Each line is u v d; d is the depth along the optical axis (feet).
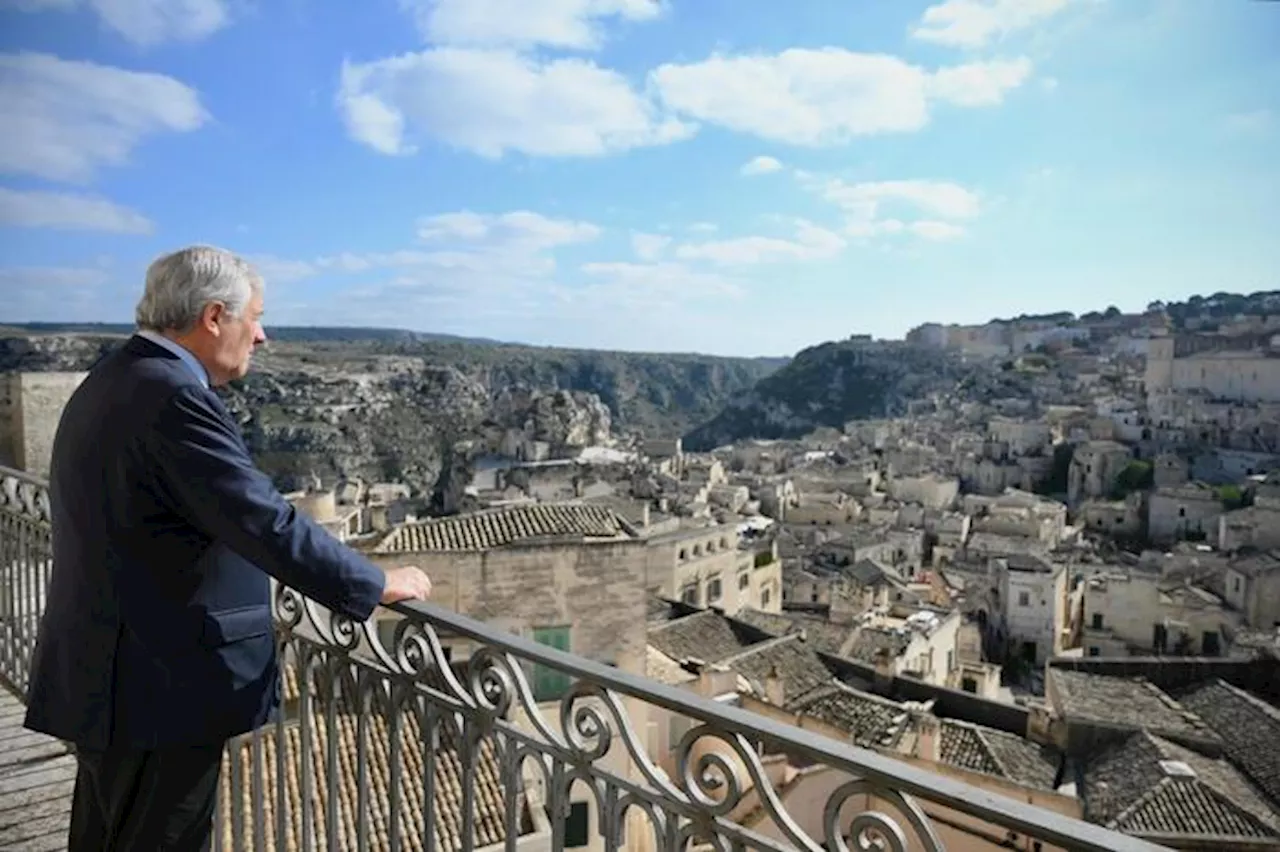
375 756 33.60
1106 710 83.51
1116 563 215.51
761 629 98.53
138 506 9.50
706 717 8.18
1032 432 366.43
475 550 54.19
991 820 6.35
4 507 22.97
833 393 655.35
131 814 10.26
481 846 31.24
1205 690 90.89
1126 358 476.95
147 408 9.33
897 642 107.76
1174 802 62.18
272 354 568.41
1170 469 293.43
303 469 389.60
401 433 453.99
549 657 9.60
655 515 194.80
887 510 281.54
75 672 9.74
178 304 10.05
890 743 63.77
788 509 288.92
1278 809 67.15
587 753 9.36
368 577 9.75
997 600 184.44
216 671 10.02
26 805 18.07
